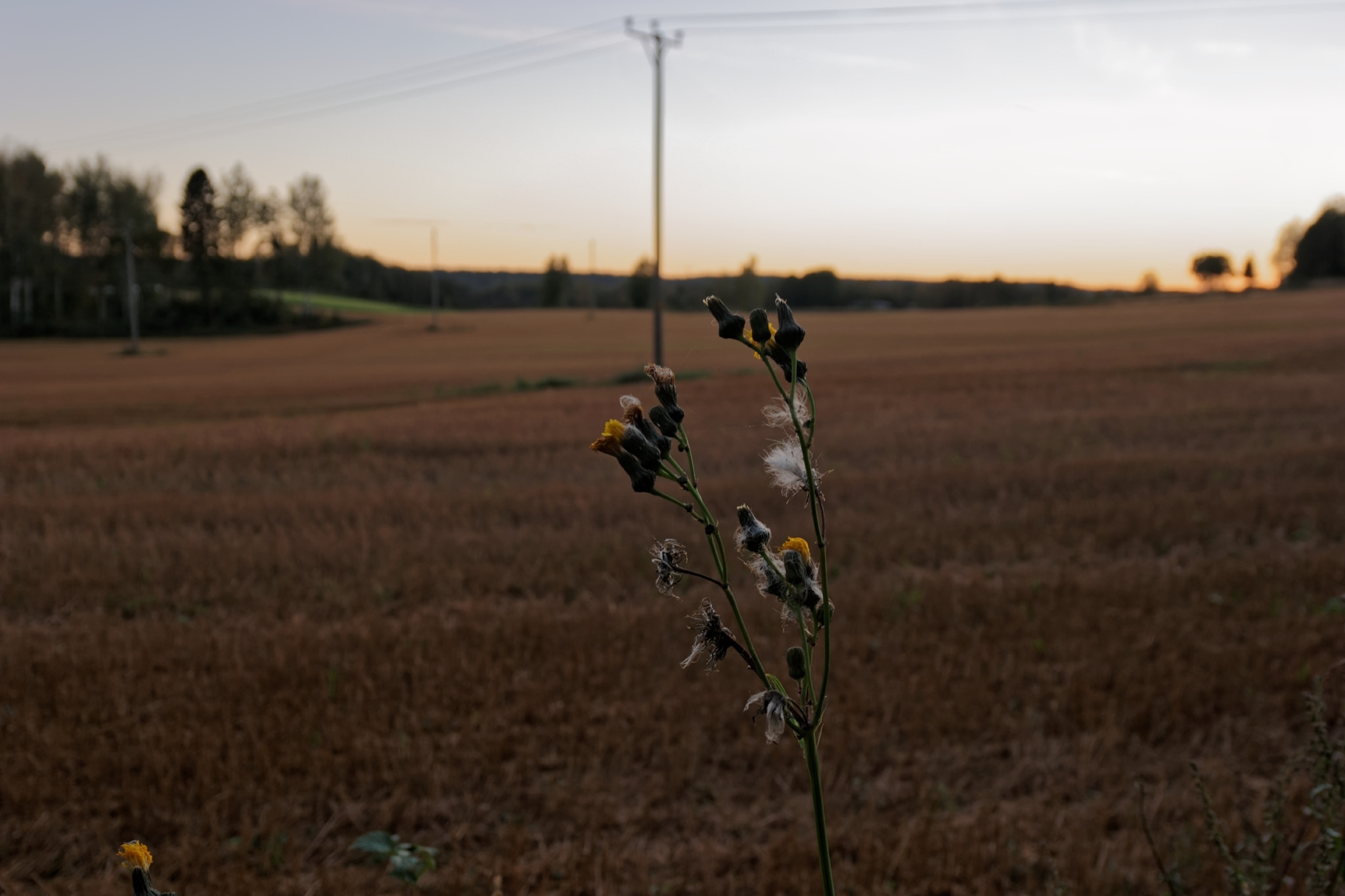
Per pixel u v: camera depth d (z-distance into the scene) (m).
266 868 4.32
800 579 1.17
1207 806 2.60
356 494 13.34
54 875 4.39
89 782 5.04
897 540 9.95
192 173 87.44
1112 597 7.78
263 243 92.88
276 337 80.06
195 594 8.54
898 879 4.17
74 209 85.25
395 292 140.50
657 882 4.29
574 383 35.50
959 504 11.98
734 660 6.69
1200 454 15.44
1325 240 115.62
